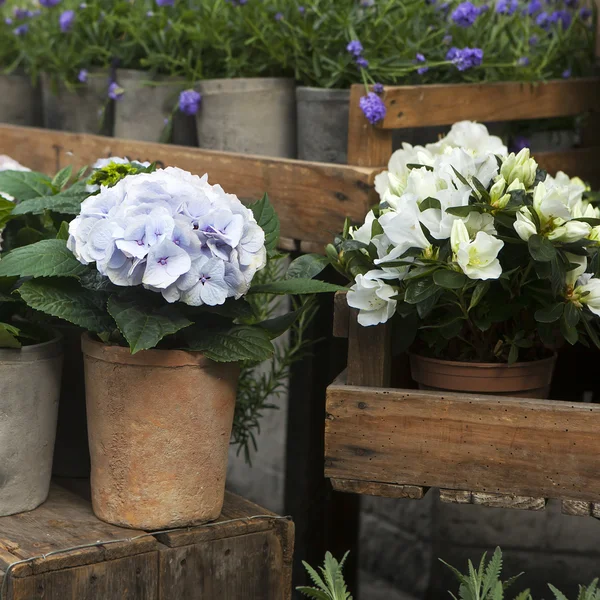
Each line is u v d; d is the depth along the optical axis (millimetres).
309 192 1748
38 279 1290
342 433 1355
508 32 2004
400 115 1695
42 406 1393
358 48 1796
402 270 1302
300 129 1894
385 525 2357
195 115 2088
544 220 1273
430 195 1335
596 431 1244
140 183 1257
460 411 1299
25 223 1603
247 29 2012
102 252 1221
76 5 2312
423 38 1919
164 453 1311
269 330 1388
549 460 1270
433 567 2223
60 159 2219
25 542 1294
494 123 2064
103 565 1290
